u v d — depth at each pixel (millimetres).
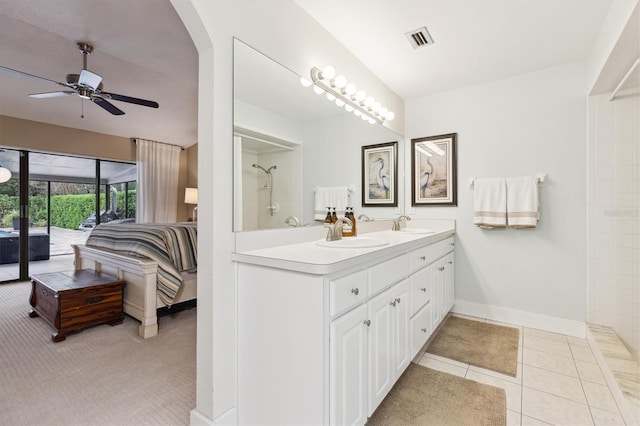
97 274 3039
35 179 4617
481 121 2969
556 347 2326
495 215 2777
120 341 2424
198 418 1422
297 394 1246
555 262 2648
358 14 1966
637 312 2273
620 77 2166
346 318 1290
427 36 2207
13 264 4402
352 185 2494
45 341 2418
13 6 2209
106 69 3459
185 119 4969
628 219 2307
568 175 2590
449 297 2877
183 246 2855
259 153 1637
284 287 1287
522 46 2322
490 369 2016
